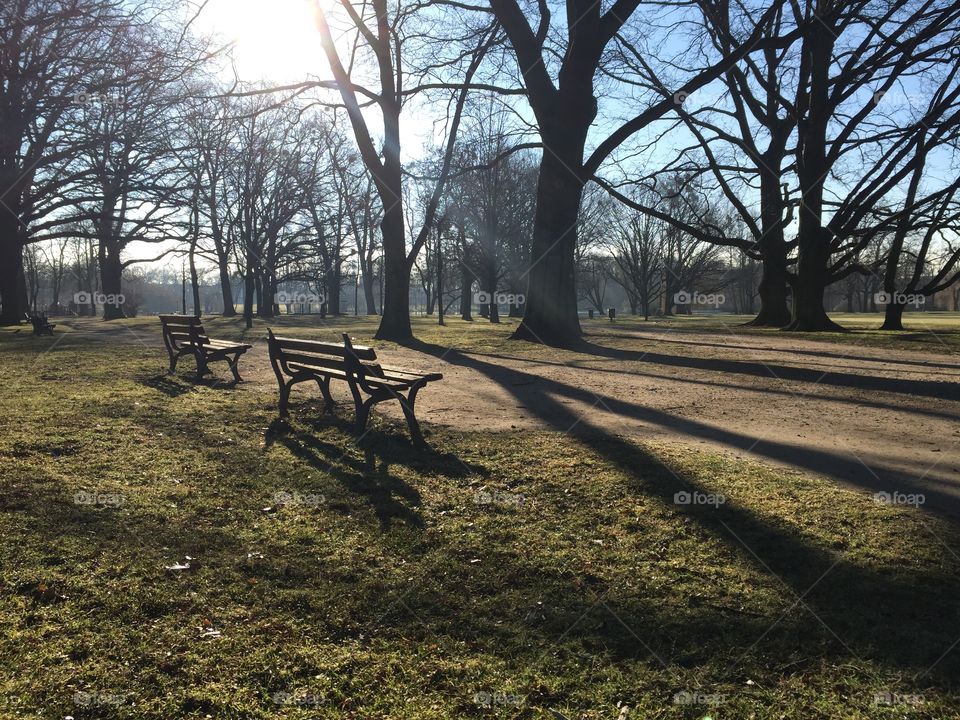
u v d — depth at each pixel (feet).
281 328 98.27
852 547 13.29
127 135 87.61
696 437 23.07
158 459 19.53
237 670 9.36
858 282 245.86
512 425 24.84
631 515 15.23
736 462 19.45
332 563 12.77
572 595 11.57
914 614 10.79
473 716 8.52
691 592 11.61
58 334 76.48
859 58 76.74
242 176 132.46
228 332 85.76
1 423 23.00
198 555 13.02
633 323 132.57
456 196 131.44
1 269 101.24
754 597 11.41
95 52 73.36
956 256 88.94
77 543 13.30
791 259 105.60
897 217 83.56
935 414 27.50
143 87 65.36
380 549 13.44
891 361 47.21
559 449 21.07
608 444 21.62
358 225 197.98
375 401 22.77
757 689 9.04
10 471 17.46
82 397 28.94
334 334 78.23
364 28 65.72
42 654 9.54
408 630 10.51
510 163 139.95
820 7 71.56
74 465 18.51
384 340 66.64
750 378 38.22
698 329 97.86
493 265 139.33
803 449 21.35
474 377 38.34
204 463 19.29
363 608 11.12
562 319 62.80
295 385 34.50
